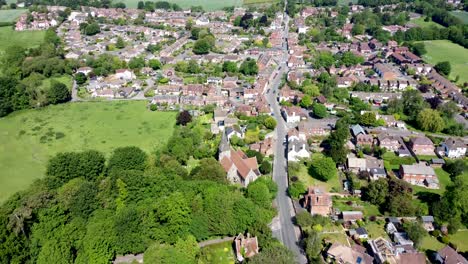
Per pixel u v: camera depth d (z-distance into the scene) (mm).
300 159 191375
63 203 135125
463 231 142625
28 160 191000
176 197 134500
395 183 156500
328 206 149000
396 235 136875
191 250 124250
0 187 168250
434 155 198000
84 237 122562
